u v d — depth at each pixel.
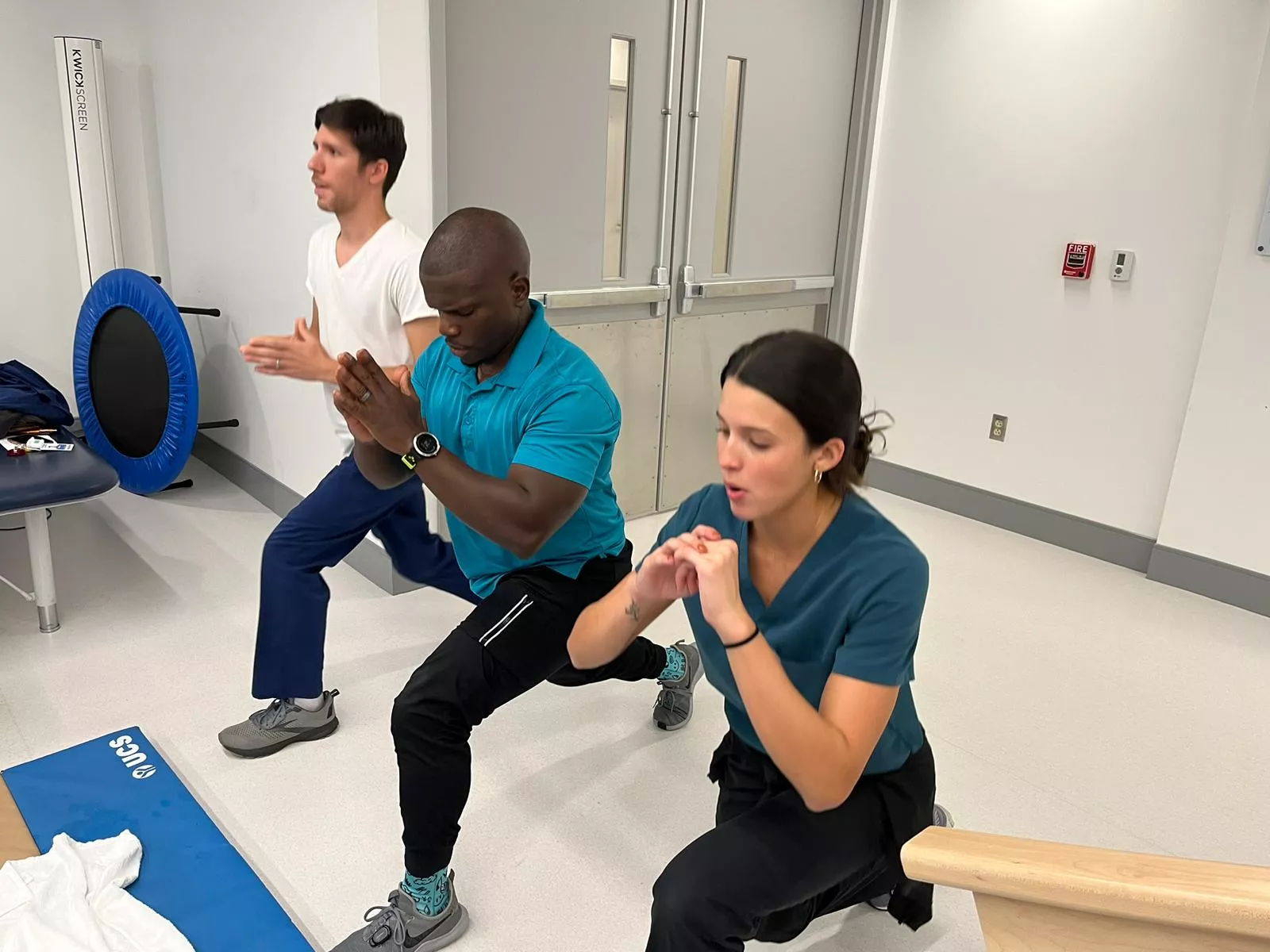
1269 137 3.09
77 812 1.98
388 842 2.00
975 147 3.94
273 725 2.27
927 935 1.82
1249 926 0.65
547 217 3.27
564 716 2.49
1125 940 0.74
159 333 3.27
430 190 2.82
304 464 3.54
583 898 1.88
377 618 2.97
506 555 1.75
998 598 3.41
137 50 4.14
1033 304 3.88
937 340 4.23
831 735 1.13
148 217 4.35
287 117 3.16
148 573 3.22
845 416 1.13
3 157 3.95
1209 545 3.45
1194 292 3.42
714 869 1.23
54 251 4.15
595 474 1.72
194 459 4.47
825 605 1.23
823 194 4.20
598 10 3.19
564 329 3.44
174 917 1.73
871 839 1.31
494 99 3.01
